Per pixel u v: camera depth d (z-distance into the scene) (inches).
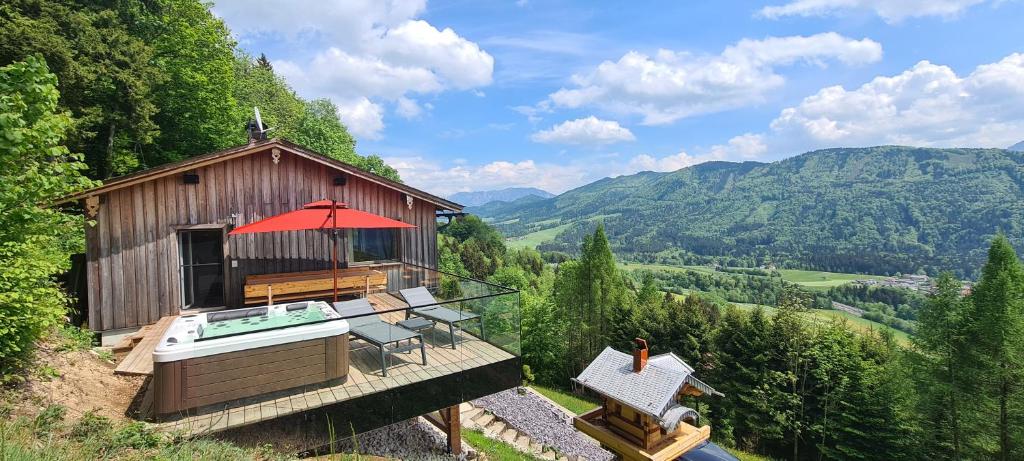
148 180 355.9
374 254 459.2
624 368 195.6
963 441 712.4
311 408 217.6
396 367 270.5
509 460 376.2
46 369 214.5
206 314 259.3
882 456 792.3
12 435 143.4
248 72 1544.0
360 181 450.3
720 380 1011.9
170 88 853.2
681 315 1182.9
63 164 205.9
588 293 1312.7
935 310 754.2
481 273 2603.3
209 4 989.8
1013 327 673.0
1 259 194.9
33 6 609.9
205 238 386.0
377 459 263.3
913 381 768.9
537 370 1293.1
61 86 618.2
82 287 471.2
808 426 880.3
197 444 177.8
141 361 270.7
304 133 1571.1
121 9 799.1
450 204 496.7
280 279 393.1
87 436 168.1
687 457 293.7
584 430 193.8
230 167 391.2
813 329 945.5
